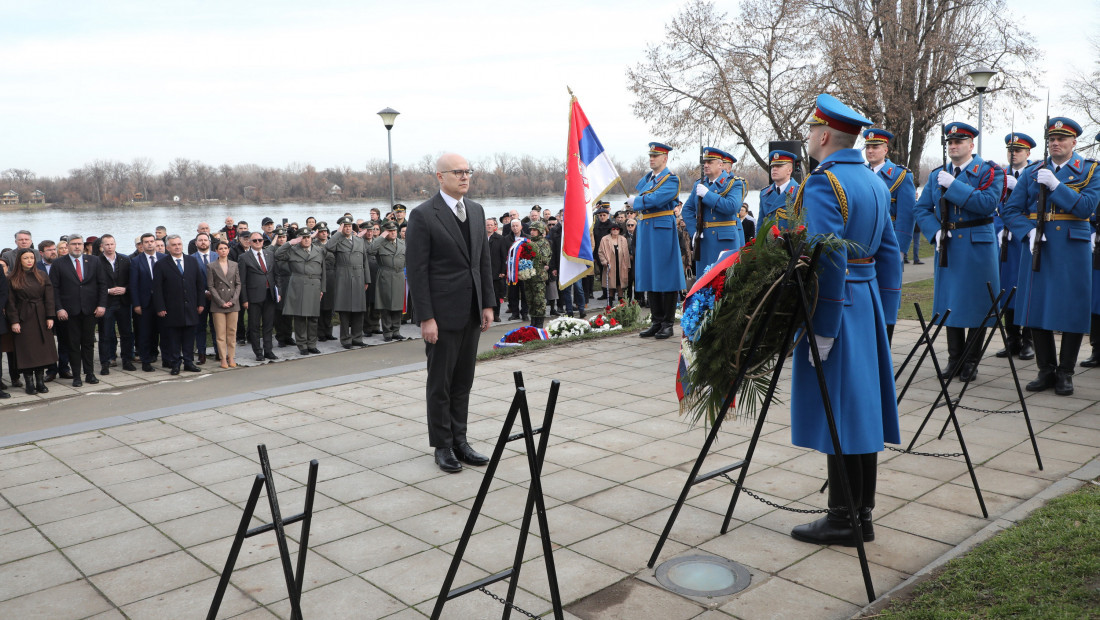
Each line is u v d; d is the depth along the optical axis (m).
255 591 3.71
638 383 7.75
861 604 3.43
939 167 7.41
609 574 3.76
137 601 3.66
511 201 29.86
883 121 26.31
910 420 6.14
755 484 4.90
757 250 3.58
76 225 20.75
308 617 3.45
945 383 4.84
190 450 5.93
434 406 5.36
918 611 3.23
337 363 10.65
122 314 10.48
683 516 4.44
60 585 3.83
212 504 4.84
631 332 10.95
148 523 4.57
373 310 13.62
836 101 3.91
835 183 3.72
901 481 4.88
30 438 6.30
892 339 9.49
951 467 5.09
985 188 7.01
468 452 5.48
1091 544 3.66
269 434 6.31
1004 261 7.89
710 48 27.00
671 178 9.92
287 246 11.47
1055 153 7.06
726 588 3.60
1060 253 6.73
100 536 4.40
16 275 8.96
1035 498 4.45
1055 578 3.38
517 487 4.98
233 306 10.55
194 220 23.36
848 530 3.99
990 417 6.17
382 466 5.46
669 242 10.02
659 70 27.30
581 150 10.31
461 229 5.46
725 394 3.92
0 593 3.76
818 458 5.37
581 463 5.39
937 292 7.46
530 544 4.12
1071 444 5.46
